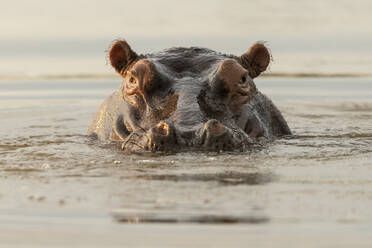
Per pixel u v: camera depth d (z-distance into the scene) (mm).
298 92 56031
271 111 35844
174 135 27141
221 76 30391
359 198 20703
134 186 22328
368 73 62500
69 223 18891
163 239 17438
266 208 19703
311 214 19188
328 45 75750
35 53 72625
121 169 25094
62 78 61125
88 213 19641
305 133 36812
